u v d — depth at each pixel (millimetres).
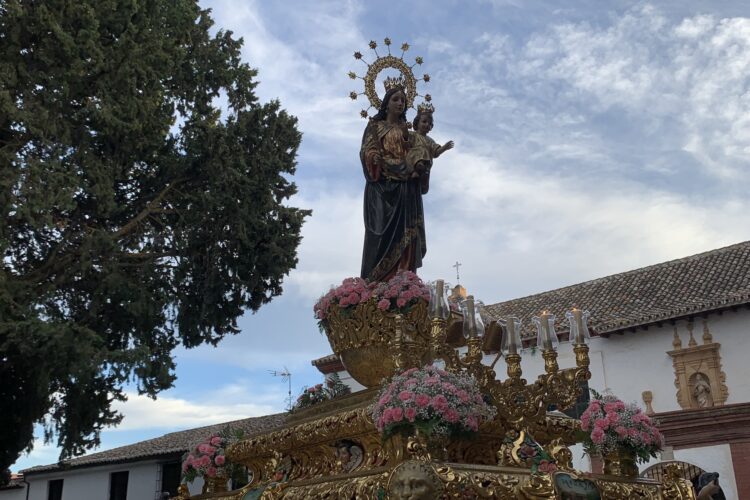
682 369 22734
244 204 22109
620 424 7328
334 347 7891
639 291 25984
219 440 9117
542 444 7438
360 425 6438
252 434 8312
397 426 5809
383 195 8680
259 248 22688
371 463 6535
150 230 22312
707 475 13727
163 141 21641
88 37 19000
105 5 19750
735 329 22234
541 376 7184
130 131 20219
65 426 21109
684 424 21609
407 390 5867
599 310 25344
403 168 8594
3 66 18047
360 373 7730
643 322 23172
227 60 23812
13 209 17891
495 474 5805
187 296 22547
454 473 5523
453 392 5871
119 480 33344
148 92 20797
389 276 8508
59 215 20578
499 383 6824
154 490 31594
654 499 6934
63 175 18594
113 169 20469
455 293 7660
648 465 21656
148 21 21062
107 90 19781
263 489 7105
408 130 8859
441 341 6523
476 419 5977
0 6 18234
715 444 21156
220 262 22484
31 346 17438
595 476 6637
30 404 20109
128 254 21578
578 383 7344
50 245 20906
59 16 18797
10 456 20969
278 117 23250
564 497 5891
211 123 23172
